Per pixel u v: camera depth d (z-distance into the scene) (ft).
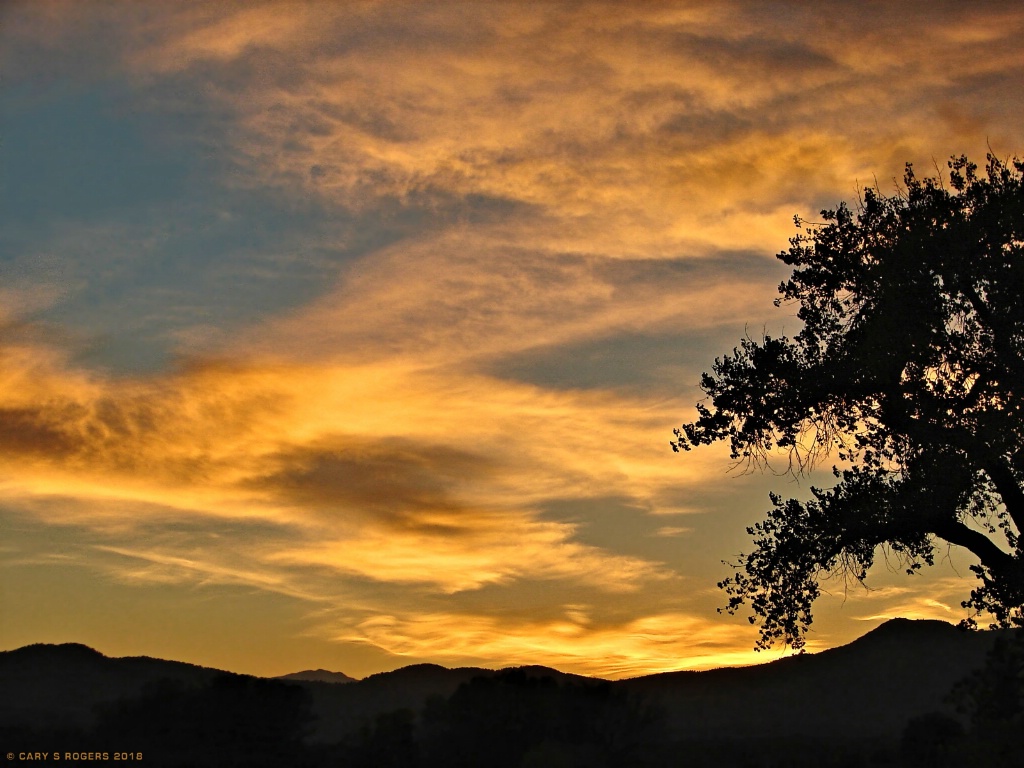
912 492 64.64
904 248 64.54
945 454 63.00
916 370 64.95
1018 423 59.67
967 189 67.21
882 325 63.72
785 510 71.31
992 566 65.62
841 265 70.33
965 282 64.03
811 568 71.15
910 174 69.10
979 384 63.72
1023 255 61.77
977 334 63.62
